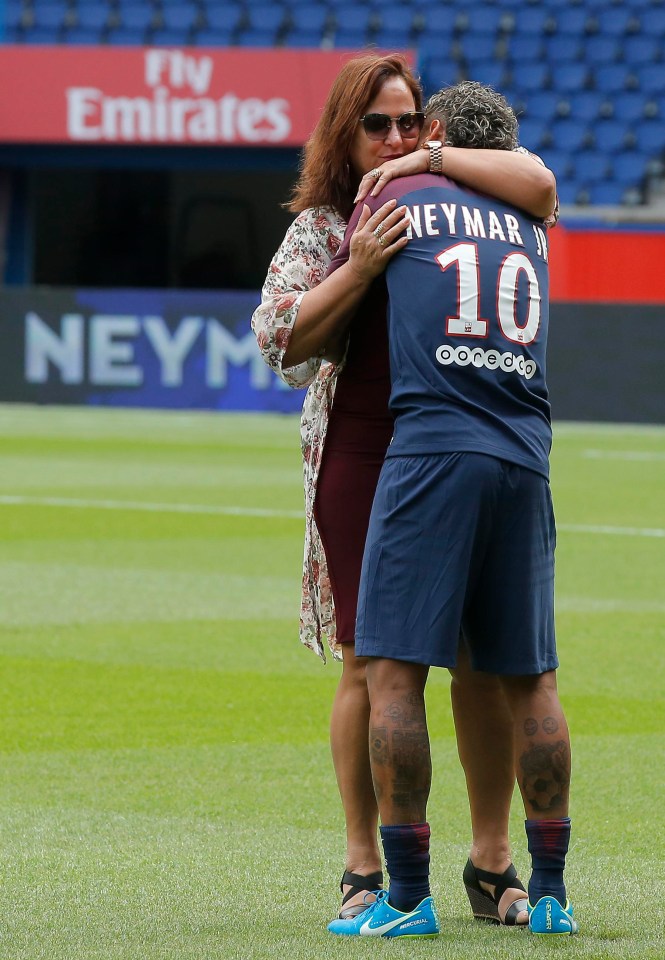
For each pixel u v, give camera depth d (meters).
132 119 79.88
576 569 30.17
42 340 69.56
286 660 21.66
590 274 71.38
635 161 86.50
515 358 10.45
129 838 13.59
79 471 47.06
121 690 19.73
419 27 90.62
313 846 13.41
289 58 79.00
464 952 9.98
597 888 12.11
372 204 10.73
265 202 91.88
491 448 10.26
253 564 30.17
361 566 11.39
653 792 15.34
